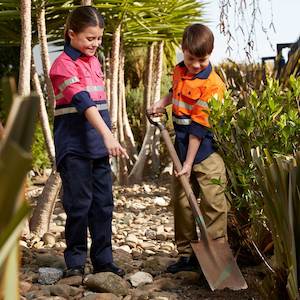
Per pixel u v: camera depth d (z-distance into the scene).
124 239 4.63
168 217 5.81
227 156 3.06
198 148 3.20
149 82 8.91
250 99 2.99
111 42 7.61
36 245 4.19
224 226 3.16
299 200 2.24
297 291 2.28
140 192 7.55
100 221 3.30
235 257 3.25
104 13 6.64
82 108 3.06
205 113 3.12
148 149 8.48
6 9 6.01
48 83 5.51
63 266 3.52
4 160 0.64
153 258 3.65
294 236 2.27
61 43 7.06
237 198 3.01
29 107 0.68
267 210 2.42
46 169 9.06
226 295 3.06
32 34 6.32
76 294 3.07
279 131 2.85
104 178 3.29
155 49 9.93
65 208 3.25
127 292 3.09
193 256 3.40
